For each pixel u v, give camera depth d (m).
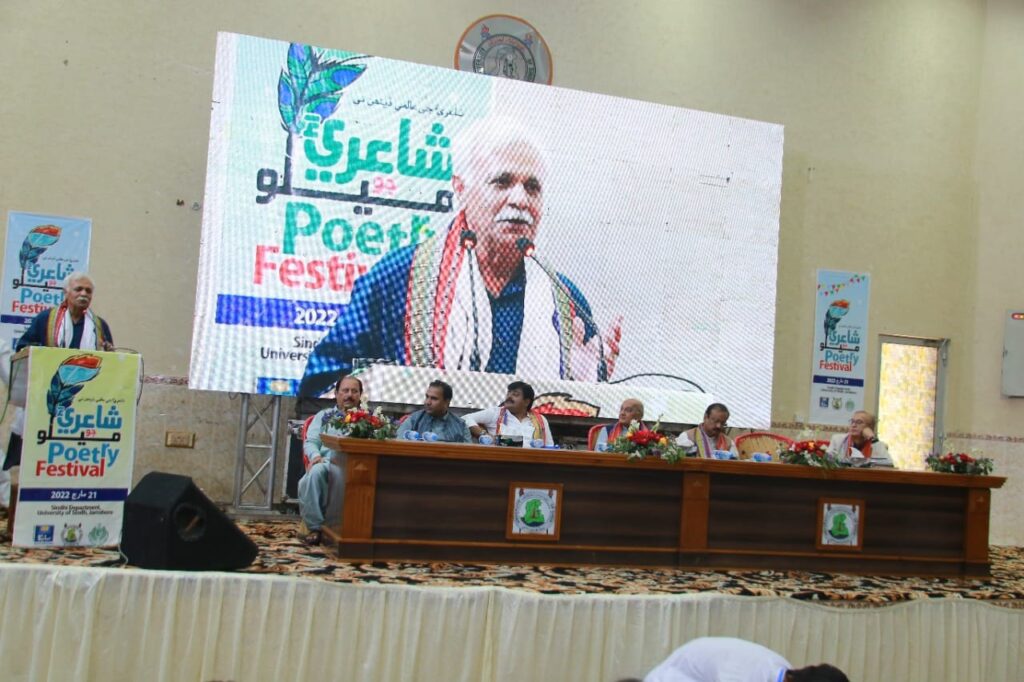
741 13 10.21
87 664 4.55
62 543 5.49
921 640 6.03
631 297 9.30
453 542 5.96
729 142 9.66
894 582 6.53
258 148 8.34
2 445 7.65
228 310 8.18
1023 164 10.91
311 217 8.46
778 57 10.33
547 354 9.03
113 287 8.38
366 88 8.68
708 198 9.57
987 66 10.98
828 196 10.44
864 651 5.82
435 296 8.77
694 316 9.47
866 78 10.62
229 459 8.57
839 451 8.27
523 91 9.11
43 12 8.27
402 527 5.88
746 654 3.94
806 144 10.38
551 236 9.12
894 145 10.68
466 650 5.05
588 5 9.69
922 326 10.66
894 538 6.94
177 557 4.88
